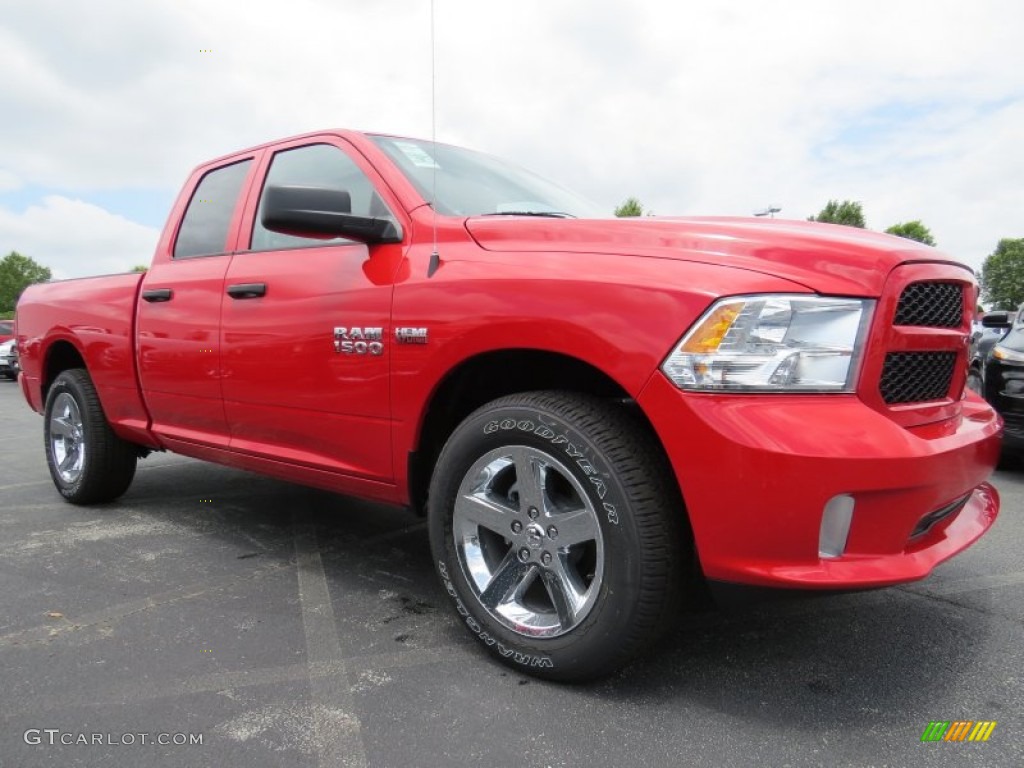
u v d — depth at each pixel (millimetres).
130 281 3709
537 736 1788
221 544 3391
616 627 1866
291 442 2832
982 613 2568
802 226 2104
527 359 2223
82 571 3000
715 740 1771
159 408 3484
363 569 3045
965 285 2178
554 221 2211
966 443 1947
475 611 2168
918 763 1678
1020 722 1854
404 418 2346
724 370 1734
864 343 1800
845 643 2316
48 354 4301
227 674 2105
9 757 1705
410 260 2391
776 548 1706
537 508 2031
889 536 1752
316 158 3006
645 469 1854
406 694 1992
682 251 1943
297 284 2713
